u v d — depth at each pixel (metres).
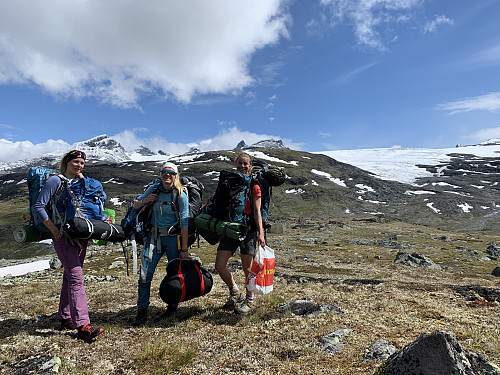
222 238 6.25
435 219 172.88
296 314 6.33
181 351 4.58
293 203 197.50
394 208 193.38
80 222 5.09
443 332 3.49
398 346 4.45
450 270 39.00
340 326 5.38
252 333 5.27
